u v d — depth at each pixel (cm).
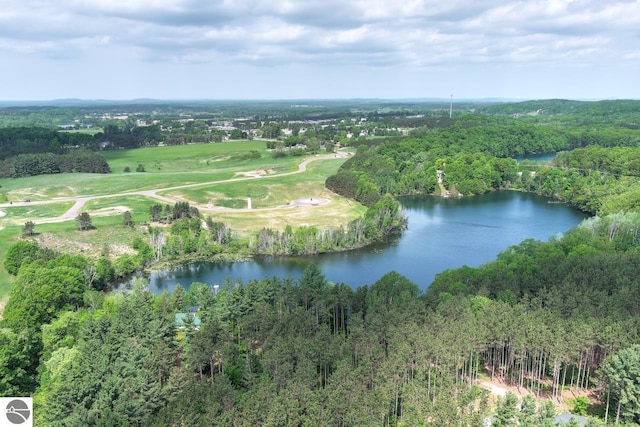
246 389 10425
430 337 10338
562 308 12006
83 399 9069
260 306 12438
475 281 14062
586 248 16550
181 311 14125
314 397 9088
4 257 19562
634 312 12294
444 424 8656
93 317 12094
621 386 9138
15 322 13075
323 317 13475
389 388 9325
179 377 9938
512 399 8775
